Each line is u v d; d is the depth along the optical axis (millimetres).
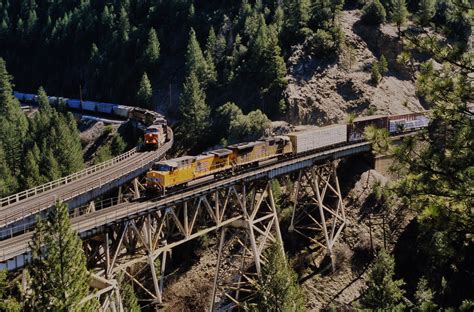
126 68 129875
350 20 97625
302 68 88062
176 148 90812
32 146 90062
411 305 46500
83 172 57156
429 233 17875
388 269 42375
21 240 34531
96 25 155500
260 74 91312
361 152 64500
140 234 39438
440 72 16797
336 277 54781
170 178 43531
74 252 27172
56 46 160375
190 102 90812
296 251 57688
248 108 89500
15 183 73438
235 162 50219
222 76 102312
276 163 53375
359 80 86812
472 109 16688
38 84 160250
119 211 38625
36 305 26672
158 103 112938
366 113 82688
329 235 58781
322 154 57156
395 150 17172
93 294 31344
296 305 36375
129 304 43562
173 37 128500
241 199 51219
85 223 35344
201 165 46844
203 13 128500
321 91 85375
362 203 61156
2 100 111250
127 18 141875
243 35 108688
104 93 132625
